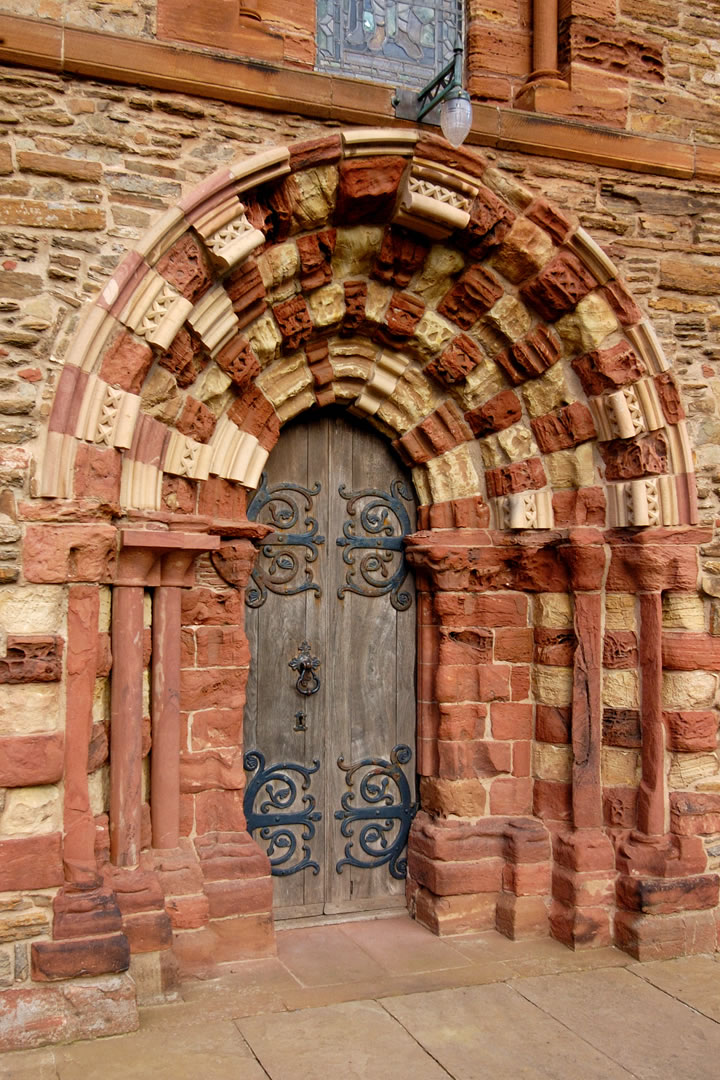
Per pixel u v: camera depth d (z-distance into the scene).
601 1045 4.55
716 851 5.86
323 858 6.03
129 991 4.51
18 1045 4.32
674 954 5.62
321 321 5.67
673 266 5.99
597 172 5.86
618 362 5.75
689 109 6.17
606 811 5.94
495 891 5.95
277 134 5.16
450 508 6.12
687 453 5.84
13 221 4.62
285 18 5.40
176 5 5.05
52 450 4.52
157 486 5.02
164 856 5.14
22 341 4.56
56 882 4.47
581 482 5.98
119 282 4.68
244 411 5.59
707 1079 4.27
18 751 4.41
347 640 6.12
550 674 6.06
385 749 6.19
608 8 5.98
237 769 5.49
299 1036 4.55
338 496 6.12
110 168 4.80
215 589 5.49
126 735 4.86
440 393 6.09
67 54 4.70
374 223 5.57
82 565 4.56
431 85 5.32
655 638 5.81
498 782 6.09
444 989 5.11
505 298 5.80
